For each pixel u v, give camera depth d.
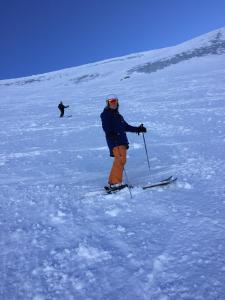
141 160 9.87
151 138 13.81
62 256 4.53
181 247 4.39
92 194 6.90
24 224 5.75
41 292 3.80
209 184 6.86
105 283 3.85
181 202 5.97
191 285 3.62
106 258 4.36
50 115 27.00
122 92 37.22
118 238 4.87
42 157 11.73
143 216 5.57
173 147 11.45
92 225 5.44
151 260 4.18
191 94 27.73
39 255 4.62
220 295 3.41
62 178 8.69
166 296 3.50
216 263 3.94
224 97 24.23
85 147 12.96
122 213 5.80
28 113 29.94
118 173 6.80
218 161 8.74
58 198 6.98
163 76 46.25
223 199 5.89
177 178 7.45
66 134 16.97
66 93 46.91
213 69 44.59
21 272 4.24
